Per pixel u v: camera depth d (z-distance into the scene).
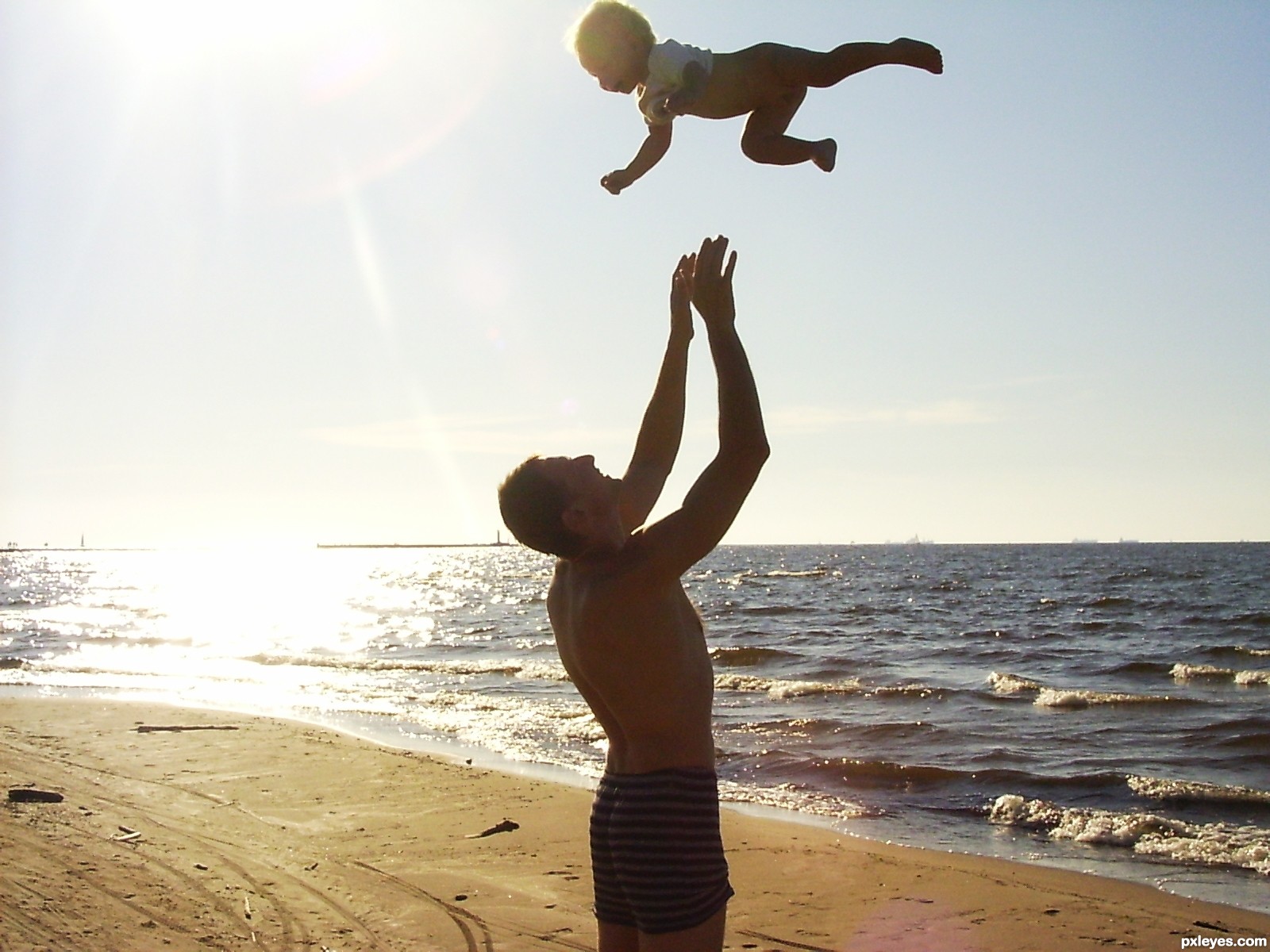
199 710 16.30
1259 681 21.88
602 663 2.71
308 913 6.32
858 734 14.32
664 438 3.19
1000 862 8.19
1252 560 107.12
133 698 19.06
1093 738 14.12
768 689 19.72
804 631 35.31
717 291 2.73
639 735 2.73
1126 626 36.12
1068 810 9.79
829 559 138.62
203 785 10.23
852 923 6.60
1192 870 8.02
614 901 2.84
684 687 2.71
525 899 6.76
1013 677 21.27
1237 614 40.28
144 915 6.05
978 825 9.58
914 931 6.45
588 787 10.88
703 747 2.75
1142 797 10.49
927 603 49.09
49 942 5.48
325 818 9.04
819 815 9.98
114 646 32.50
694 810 2.69
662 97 2.99
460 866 7.58
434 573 126.50
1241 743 13.51
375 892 6.84
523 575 115.44
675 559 2.66
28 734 13.45
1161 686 21.16
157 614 50.72
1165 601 47.53
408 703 18.23
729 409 2.71
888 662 25.58
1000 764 12.27
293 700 18.73
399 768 11.36
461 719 16.19
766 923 6.61
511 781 10.73
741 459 2.68
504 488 2.82
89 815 8.53
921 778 11.49
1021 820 9.66
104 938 5.62
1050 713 16.69
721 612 43.94
